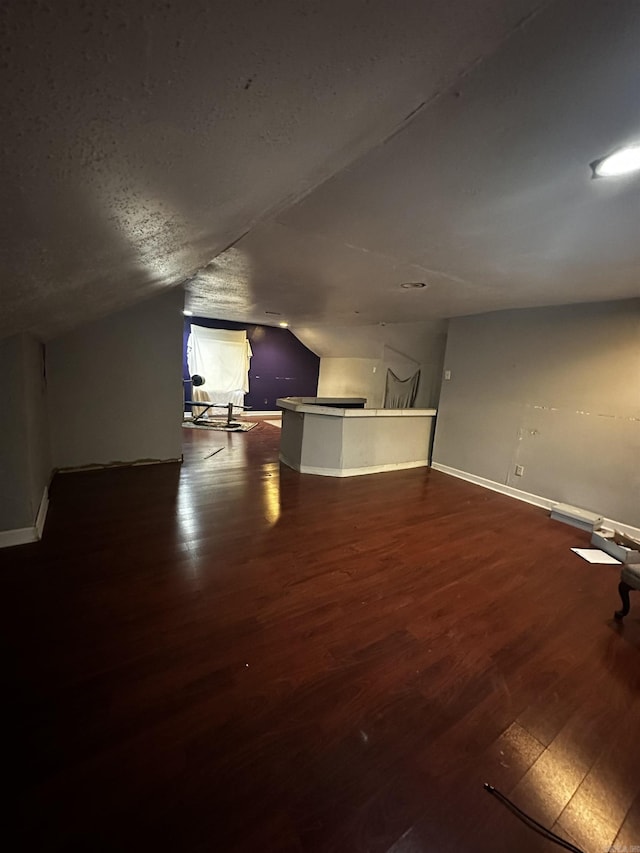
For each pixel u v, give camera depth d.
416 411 4.78
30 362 2.57
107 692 1.40
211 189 0.85
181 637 1.70
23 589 1.97
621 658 1.74
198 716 1.33
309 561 2.43
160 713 1.33
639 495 3.06
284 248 2.21
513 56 0.71
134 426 4.13
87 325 3.67
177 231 1.12
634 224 1.57
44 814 1.02
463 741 1.31
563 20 0.61
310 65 0.52
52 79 0.39
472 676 1.60
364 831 1.03
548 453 3.65
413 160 1.18
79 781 1.10
